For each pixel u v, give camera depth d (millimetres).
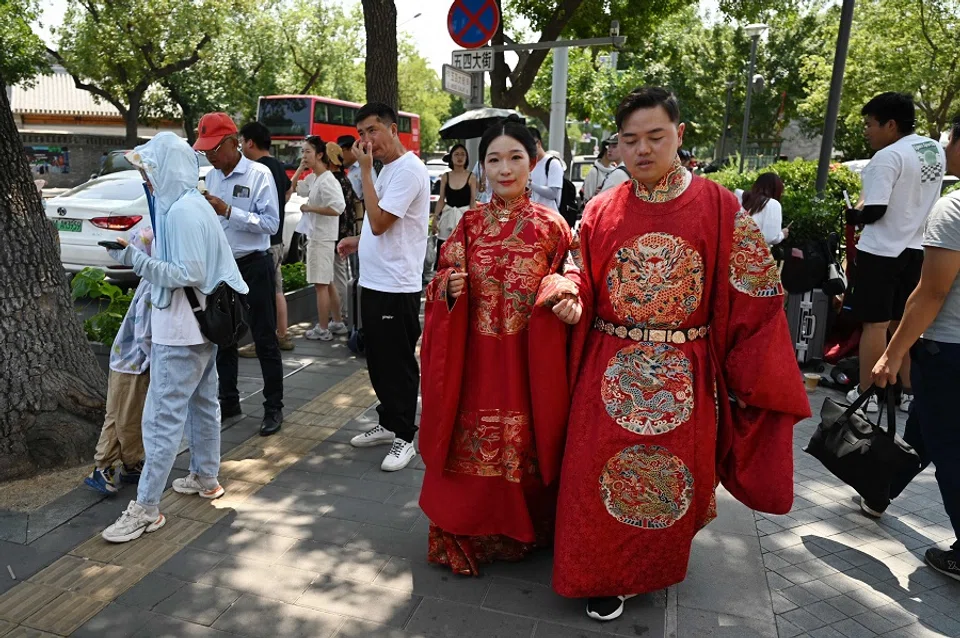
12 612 2682
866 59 22750
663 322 2576
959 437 2936
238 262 4332
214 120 4328
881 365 3088
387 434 4312
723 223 2525
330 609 2742
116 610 2713
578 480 2619
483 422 2877
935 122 21953
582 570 2605
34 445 3738
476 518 2934
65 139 29781
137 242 3375
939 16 20844
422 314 7895
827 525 3457
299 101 20141
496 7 6812
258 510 3484
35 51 23328
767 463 2619
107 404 3504
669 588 2908
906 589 2938
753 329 2549
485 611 2746
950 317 2893
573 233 2881
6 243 3711
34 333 3773
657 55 27172
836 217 5844
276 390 4453
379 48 7551
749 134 32344
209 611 2719
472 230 2885
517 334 2814
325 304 6648
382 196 3869
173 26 24844
